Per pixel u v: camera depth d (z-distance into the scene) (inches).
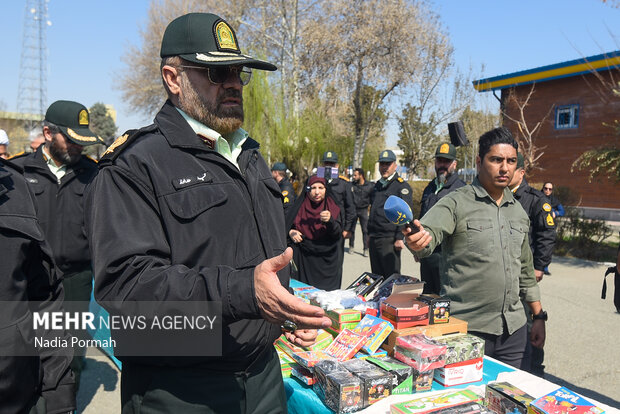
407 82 746.8
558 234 416.8
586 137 734.5
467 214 95.0
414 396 69.6
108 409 129.6
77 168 135.0
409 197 240.5
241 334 50.5
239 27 842.2
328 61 761.6
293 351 81.9
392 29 716.7
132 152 46.6
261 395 55.3
